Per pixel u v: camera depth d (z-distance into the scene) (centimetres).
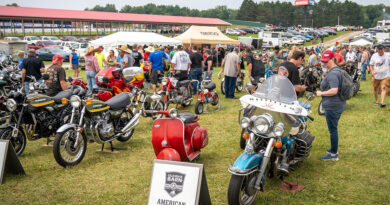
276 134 387
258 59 1041
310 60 1273
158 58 1095
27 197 434
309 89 1201
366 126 752
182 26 7119
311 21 15025
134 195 439
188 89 948
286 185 457
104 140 570
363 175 492
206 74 1375
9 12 4766
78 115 576
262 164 389
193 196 339
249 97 445
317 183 466
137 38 1775
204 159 563
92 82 1093
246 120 392
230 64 1084
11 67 1260
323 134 691
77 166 534
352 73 1202
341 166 525
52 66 730
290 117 427
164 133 475
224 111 934
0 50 2033
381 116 844
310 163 536
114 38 1733
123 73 819
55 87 736
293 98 437
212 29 2405
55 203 420
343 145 622
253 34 7638
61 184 471
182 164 347
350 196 430
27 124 566
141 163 549
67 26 5944
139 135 709
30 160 562
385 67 932
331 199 423
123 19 5662
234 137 687
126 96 621
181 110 942
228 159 564
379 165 526
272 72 1062
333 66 521
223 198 430
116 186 465
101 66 1207
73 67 1645
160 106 858
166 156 456
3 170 473
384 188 451
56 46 2853
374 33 6172
